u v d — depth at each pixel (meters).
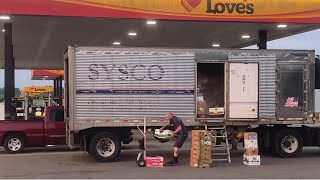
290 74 15.24
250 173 11.70
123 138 14.69
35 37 23.86
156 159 13.20
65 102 14.90
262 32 21.80
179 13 16.80
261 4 17.28
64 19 18.30
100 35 23.42
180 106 14.50
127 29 21.53
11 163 13.87
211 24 19.81
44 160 14.60
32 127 16.77
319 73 16.06
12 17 17.53
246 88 14.89
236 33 22.77
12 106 19.47
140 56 14.40
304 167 12.91
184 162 14.15
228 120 14.79
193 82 14.58
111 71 14.26
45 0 15.88
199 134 13.05
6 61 19.47
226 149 15.20
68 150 17.73
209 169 12.54
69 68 14.05
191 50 14.62
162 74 14.46
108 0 16.34
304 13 17.61
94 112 14.14
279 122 15.10
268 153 16.59
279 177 10.96
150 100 14.38
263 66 15.05
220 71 16.11
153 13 16.64
